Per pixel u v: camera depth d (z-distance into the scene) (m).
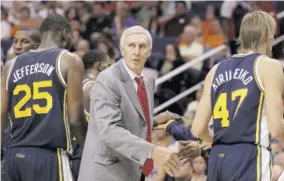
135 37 10.57
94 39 26.31
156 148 9.90
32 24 29.31
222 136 9.70
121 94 10.43
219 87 9.88
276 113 9.27
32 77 10.80
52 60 10.76
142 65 10.70
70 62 10.71
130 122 10.47
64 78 10.68
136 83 10.72
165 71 24.19
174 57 24.41
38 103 10.69
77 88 10.69
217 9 29.55
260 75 9.54
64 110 10.70
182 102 23.36
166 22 28.42
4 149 12.30
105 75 10.48
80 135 10.85
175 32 28.16
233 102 9.66
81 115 10.68
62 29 11.20
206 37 26.98
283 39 25.00
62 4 31.50
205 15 30.20
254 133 9.48
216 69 10.04
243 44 9.99
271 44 9.98
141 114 10.55
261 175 9.34
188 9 30.56
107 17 29.03
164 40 27.77
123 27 28.52
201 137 10.21
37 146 10.64
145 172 10.75
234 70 9.77
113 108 10.30
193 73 23.77
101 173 10.35
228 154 9.57
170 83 23.80
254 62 9.64
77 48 26.28
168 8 30.00
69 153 10.86
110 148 10.38
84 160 10.48
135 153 9.99
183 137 11.48
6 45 26.98
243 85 9.62
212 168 9.72
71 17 29.70
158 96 23.77
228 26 27.09
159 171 17.06
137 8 29.91
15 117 10.85
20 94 10.84
